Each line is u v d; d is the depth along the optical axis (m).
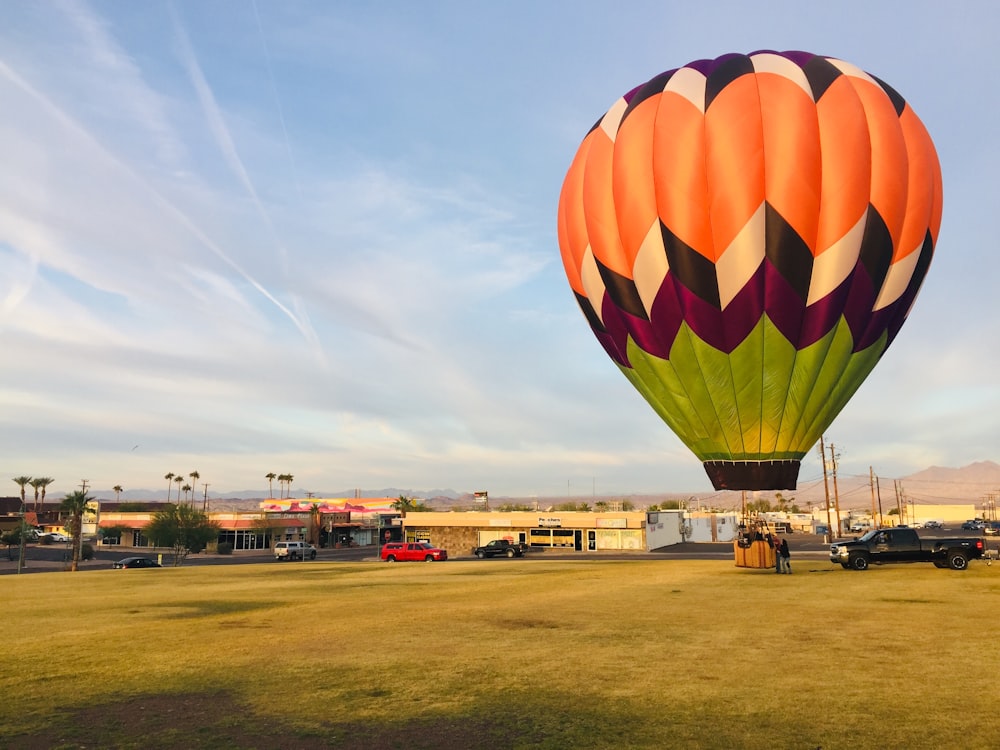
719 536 101.62
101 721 8.33
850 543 28.25
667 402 25.77
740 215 22.56
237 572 36.12
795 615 15.13
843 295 22.91
